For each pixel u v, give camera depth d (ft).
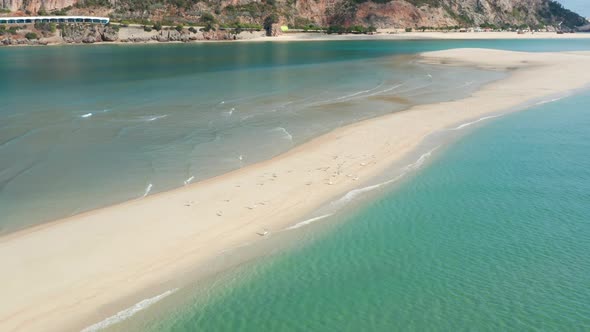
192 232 55.31
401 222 59.47
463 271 48.65
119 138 95.25
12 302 42.11
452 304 43.39
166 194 66.28
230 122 108.47
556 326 40.47
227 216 59.52
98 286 44.91
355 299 44.16
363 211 62.39
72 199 65.57
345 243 54.13
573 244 54.03
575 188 70.03
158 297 43.96
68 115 115.44
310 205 63.67
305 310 42.65
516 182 72.54
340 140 92.73
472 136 96.99
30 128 102.37
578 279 47.21
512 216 61.21
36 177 73.61
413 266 49.62
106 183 71.36
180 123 107.55
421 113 116.16
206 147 89.30
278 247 53.06
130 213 59.72
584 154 85.35
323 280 47.09
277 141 93.20
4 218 59.67
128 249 51.21
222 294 44.75
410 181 72.90
